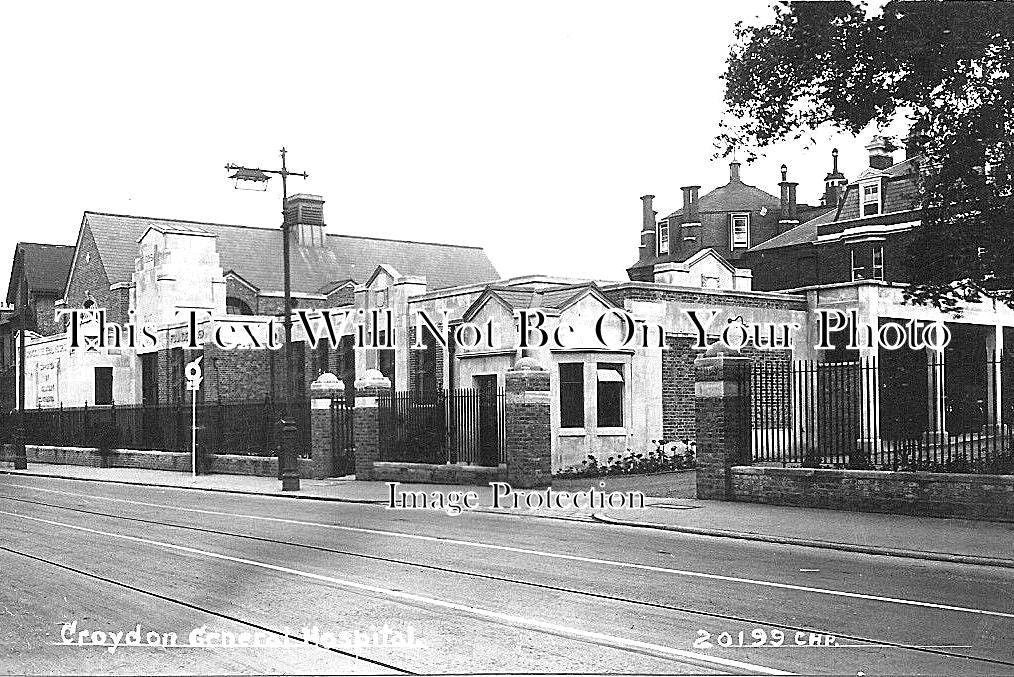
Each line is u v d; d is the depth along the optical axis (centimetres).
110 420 4475
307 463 3177
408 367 3544
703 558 1420
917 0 1625
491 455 2767
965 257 1770
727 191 6738
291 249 5709
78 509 2339
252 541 1653
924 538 1548
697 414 2183
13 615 1038
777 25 1745
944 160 1720
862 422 2303
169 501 2581
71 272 5778
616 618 993
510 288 3150
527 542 1608
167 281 4762
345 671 807
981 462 1939
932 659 831
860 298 3269
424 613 1026
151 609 1062
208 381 4450
